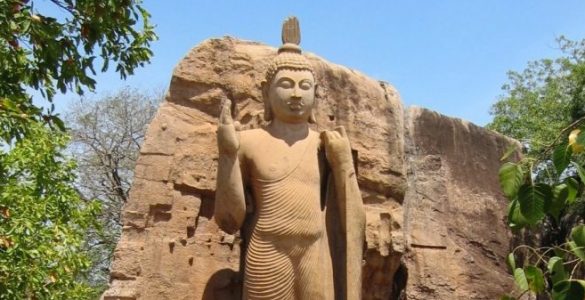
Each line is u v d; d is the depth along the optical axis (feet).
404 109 25.03
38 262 34.40
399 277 23.30
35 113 24.95
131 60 27.35
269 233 17.74
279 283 17.51
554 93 56.59
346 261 18.40
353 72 23.76
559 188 13.41
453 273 23.88
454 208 24.95
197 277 19.85
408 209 23.84
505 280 25.11
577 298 12.53
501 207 26.30
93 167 70.59
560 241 40.06
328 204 19.43
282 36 19.84
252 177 18.57
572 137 13.21
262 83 19.62
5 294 32.35
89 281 68.18
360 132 22.82
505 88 63.05
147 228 19.80
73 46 25.31
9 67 25.52
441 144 25.48
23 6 23.50
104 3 25.27
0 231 32.58
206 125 21.31
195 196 20.59
